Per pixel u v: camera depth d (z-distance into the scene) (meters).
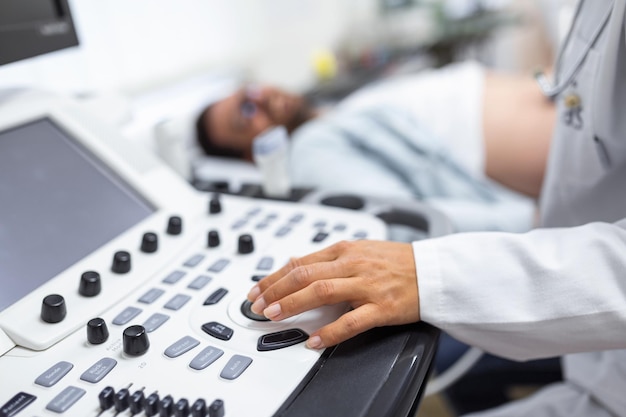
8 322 0.51
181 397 0.44
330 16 2.17
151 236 0.63
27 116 0.69
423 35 2.38
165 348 0.49
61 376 0.46
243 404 0.43
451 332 0.55
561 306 0.53
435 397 1.32
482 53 2.48
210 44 1.67
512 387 1.09
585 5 0.72
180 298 0.56
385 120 1.57
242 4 1.76
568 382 0.87
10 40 0.65
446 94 1.62
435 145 1.55
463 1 2.33
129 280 0.59
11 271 0.56
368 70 2.11
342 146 1.52
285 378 0.46
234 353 0.49
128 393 0.43
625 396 0.75
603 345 0.55
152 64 1.48
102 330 0.50
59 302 0.52
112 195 0.69
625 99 0.63
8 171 0.63
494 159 1.58
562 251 0.56
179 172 0.92
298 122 1.72
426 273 0.55
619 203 0.70
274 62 1.94
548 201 0.82
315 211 0.74
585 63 0.69
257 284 0.56
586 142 0.70
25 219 0.61
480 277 0.55
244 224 0.71
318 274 0.54
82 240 0.63
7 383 0.46
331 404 0.44
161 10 1.48
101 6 1.30
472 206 1.42
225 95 1.66
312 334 0.51
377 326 0.53
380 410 0.43
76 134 0.72
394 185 1.45
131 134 1.18
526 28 2.41
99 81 1.32
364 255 0.56
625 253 0.54
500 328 0.54
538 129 1.54
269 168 0.83
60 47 0.71
